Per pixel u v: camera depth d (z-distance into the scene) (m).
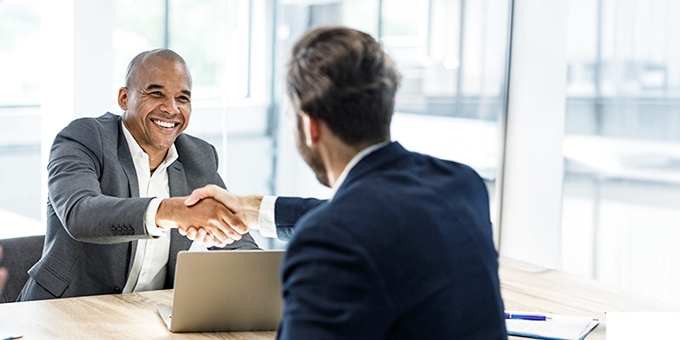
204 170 2.46
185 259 1.65
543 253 4.20
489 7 4.29
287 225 1.90
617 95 3.81
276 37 4.25
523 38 4.21
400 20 4.30
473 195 1.22
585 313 1.90
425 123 4.35
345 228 1.03
